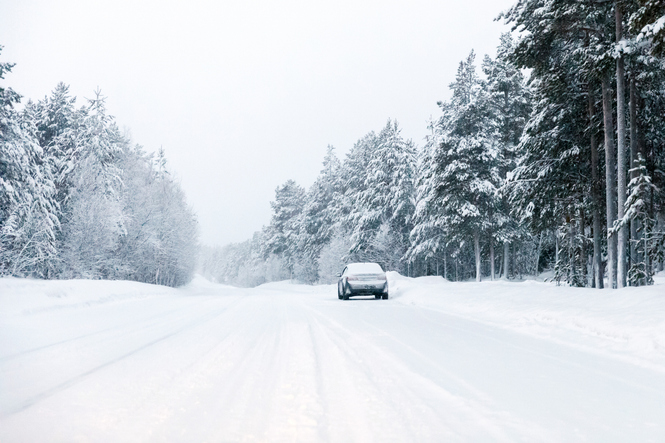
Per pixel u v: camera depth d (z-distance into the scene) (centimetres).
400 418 323
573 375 471
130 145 4556
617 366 520
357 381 429
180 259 5169
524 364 525
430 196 3469
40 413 330
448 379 443
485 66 3569
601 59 1569
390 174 4909
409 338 717
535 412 341
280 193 9088
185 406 350
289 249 8350
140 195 4094
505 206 3225
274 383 421
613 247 1692
